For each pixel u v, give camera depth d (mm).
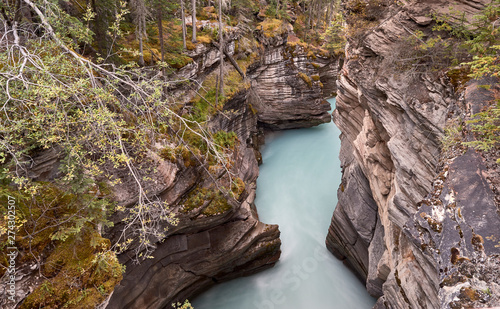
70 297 6582
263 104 31531
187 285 15133
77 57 6676
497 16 7793
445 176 6031
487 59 6445
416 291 7984
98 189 9242
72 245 7156
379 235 13711
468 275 4371
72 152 6500
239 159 18594
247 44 28984
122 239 10984
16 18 8328
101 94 6449
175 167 12094
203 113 18938
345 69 15664
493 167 5785
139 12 15633
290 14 43438
